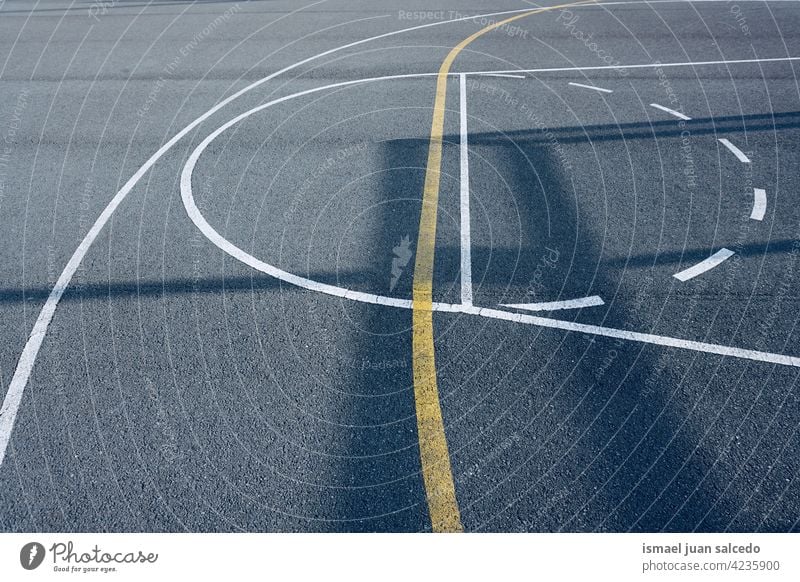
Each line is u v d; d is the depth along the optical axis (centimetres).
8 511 301
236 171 628
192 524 295
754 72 893
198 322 421
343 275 469
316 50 1030
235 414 351
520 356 389
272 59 991
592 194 572
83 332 414
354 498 306
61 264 486
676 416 346
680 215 538
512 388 366
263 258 490
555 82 861
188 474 318
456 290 451
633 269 470
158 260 489
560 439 334
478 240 509
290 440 335
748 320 415
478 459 324
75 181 615
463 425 343
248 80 896
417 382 371
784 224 522
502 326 414
